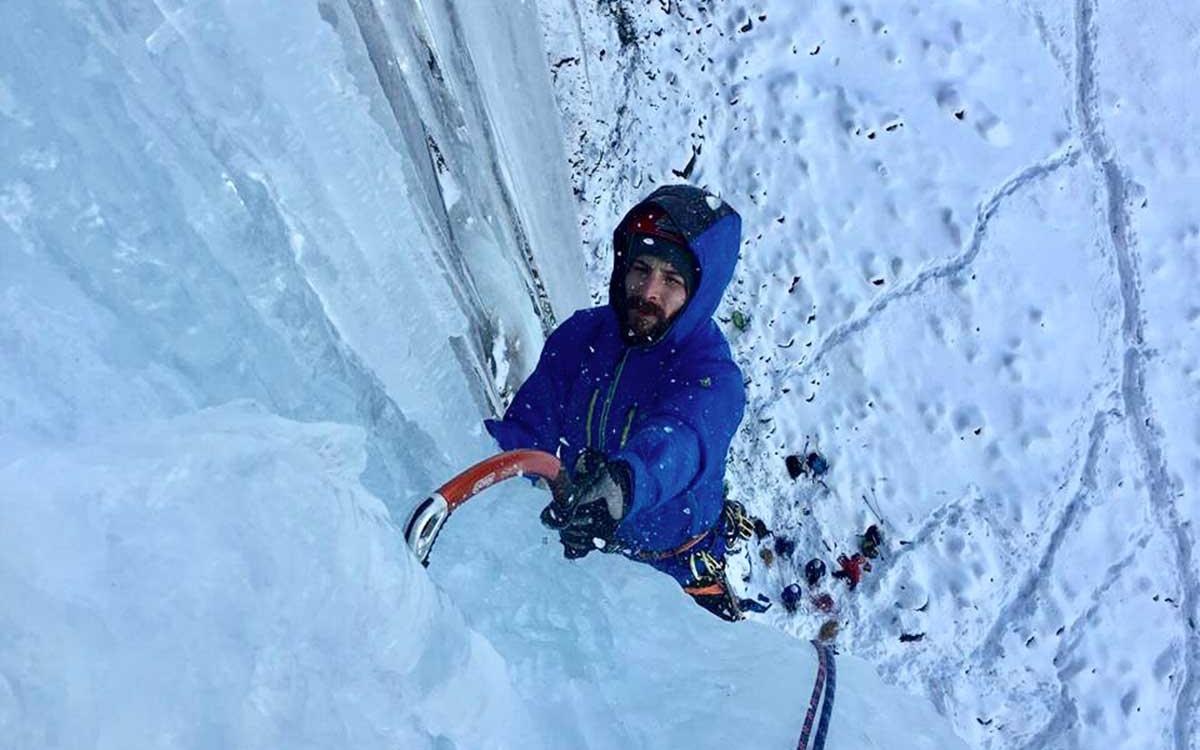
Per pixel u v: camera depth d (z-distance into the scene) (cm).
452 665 98
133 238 109
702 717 131
